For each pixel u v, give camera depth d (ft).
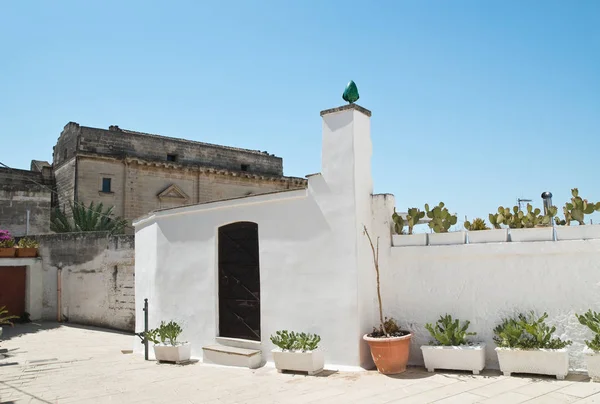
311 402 19.66
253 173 116.67
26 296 63.93
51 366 32.81
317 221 27.07
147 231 38.93
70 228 83.61
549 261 22.39
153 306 36.88
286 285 28.04
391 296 25.96
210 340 32.14
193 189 107.14
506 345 21.62
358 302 25.14
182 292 34.32
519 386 19.61
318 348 25.82
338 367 25.36
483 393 19.07
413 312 25.31
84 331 55.16
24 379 27.91
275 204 29.09
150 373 28.71
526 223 25.00
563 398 17.78
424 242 25.44
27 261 63.67
